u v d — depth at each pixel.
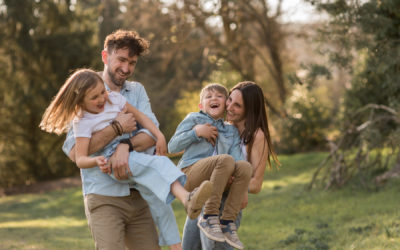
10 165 22.91
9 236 9.00
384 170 12.11
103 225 3.29
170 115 26.98
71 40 22.83
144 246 3.51
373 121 10.94
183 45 18.39
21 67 22.45
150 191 3.33
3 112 22.16
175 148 3.83
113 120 3.33
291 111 20.14
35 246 7.81
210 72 27.31
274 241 7.73
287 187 13.62
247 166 3.52
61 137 23.52
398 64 9.92
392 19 9.88
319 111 20.17
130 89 3.64
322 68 9.22
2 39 21.86
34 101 22.20
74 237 8.94
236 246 3.45
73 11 23.52
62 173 24.20
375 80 14.56
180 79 26.88
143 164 3.19
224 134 3.88
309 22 16.78
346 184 11.88
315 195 11.56
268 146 3.89
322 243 6.89
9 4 21.94
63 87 3.23
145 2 19.61
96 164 3.18
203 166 3.54
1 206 16.03
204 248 3.74
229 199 3.54
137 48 3.44
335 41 9.37
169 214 3.42
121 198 3.39
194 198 2.89
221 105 3.91
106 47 3.48
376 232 7.04
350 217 8.95
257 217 10.12
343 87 15.99
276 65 20.86
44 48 22.47
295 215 9.92
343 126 12.06
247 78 21.03
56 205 15.08
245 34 20.69
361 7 9.26
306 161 17.89
